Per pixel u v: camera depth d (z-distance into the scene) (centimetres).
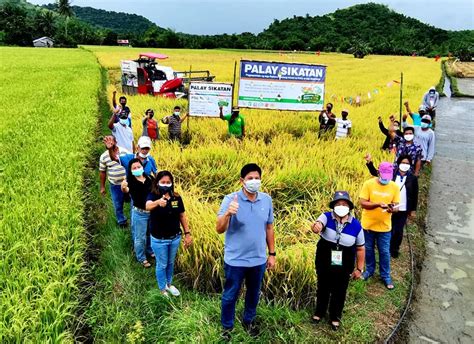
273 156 1139
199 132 1427
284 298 593
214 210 767
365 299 620
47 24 9662
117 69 4191
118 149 769
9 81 2670
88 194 905
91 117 1534
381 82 3300
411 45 10169
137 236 648
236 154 1091
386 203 618
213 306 560
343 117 1308
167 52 7581
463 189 1131
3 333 439
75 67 3722
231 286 498
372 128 1533
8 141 1191
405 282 671
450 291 668
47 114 1594
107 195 931
